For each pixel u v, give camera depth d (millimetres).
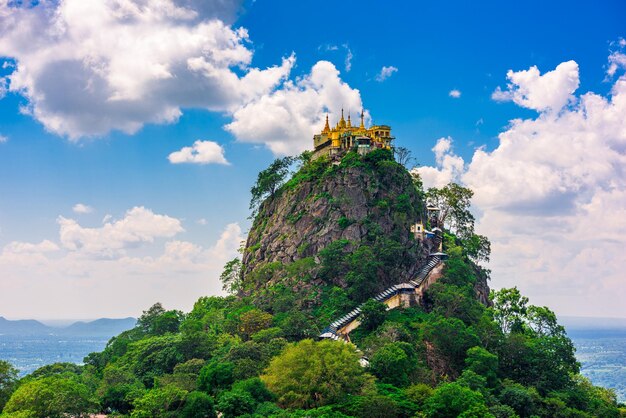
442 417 192750
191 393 198250
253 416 182125
